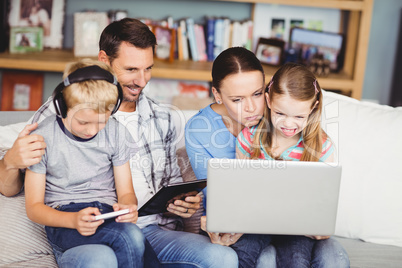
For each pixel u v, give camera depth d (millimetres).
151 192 1717
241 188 1396
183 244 1494
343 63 3398
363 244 1697
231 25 3285
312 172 1394
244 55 1613
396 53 3500
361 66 3197
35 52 3209
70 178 1519
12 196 1604
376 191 1702
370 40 3492
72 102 1402
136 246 1377
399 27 3459
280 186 1398
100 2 3348
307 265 1476
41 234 1560
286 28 3424
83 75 1400
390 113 1778
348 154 1729
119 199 1556
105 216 1355
